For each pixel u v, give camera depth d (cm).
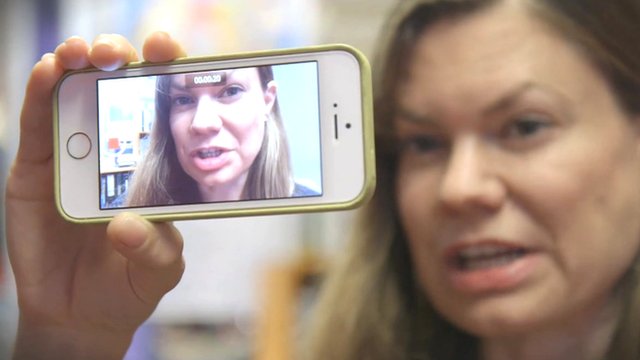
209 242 90
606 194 42
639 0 44
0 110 86
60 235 42
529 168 41
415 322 55
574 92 42
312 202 38
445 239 44
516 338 46
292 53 39
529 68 41
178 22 88
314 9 89
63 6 89
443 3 44
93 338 43
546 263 42
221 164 39
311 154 38
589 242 41
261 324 84
